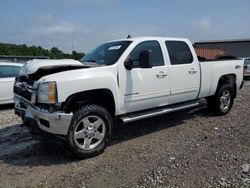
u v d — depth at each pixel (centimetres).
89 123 532
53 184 440
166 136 646
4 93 1005
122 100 585
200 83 739
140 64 581
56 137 518
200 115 825
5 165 514
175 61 684
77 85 517
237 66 859
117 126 727
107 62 600
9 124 792
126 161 514
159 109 666
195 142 600
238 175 448
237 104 988
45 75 533
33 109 530
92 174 468
